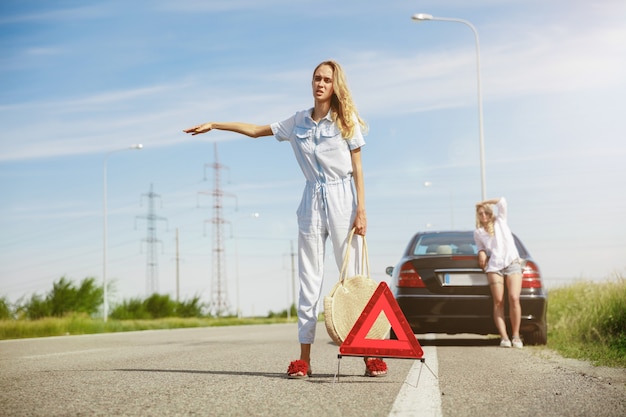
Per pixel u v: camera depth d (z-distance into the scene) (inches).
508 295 357.7
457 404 160.9
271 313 2741.1
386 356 204.7
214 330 823.1
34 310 1207.6
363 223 215.9
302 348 219.5
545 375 219.8
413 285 362.0
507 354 307.6
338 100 217.9
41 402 168.7
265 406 158.9
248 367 258.1
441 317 358.3
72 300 1254.3
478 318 357.4
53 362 306.2
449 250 378.3
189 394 179.5
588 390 183.5
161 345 445.7
